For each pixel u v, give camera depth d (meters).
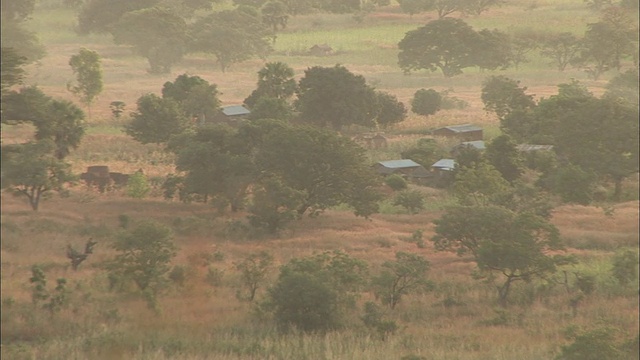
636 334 90.06
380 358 79.88
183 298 74.44
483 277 137.88
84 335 58.56
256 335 80.31
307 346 79.25
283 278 100.56
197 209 150.88
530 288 135.75
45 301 62.97
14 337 58.09
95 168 149.50
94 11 150.00
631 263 139.50
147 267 74.25
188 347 61.31
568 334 95.56
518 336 97.81
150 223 80.38
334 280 107.56
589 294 130.88
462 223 148.75
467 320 111.75
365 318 101.62
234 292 102.69
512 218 146.25
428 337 95.00
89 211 77.69
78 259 72.00
